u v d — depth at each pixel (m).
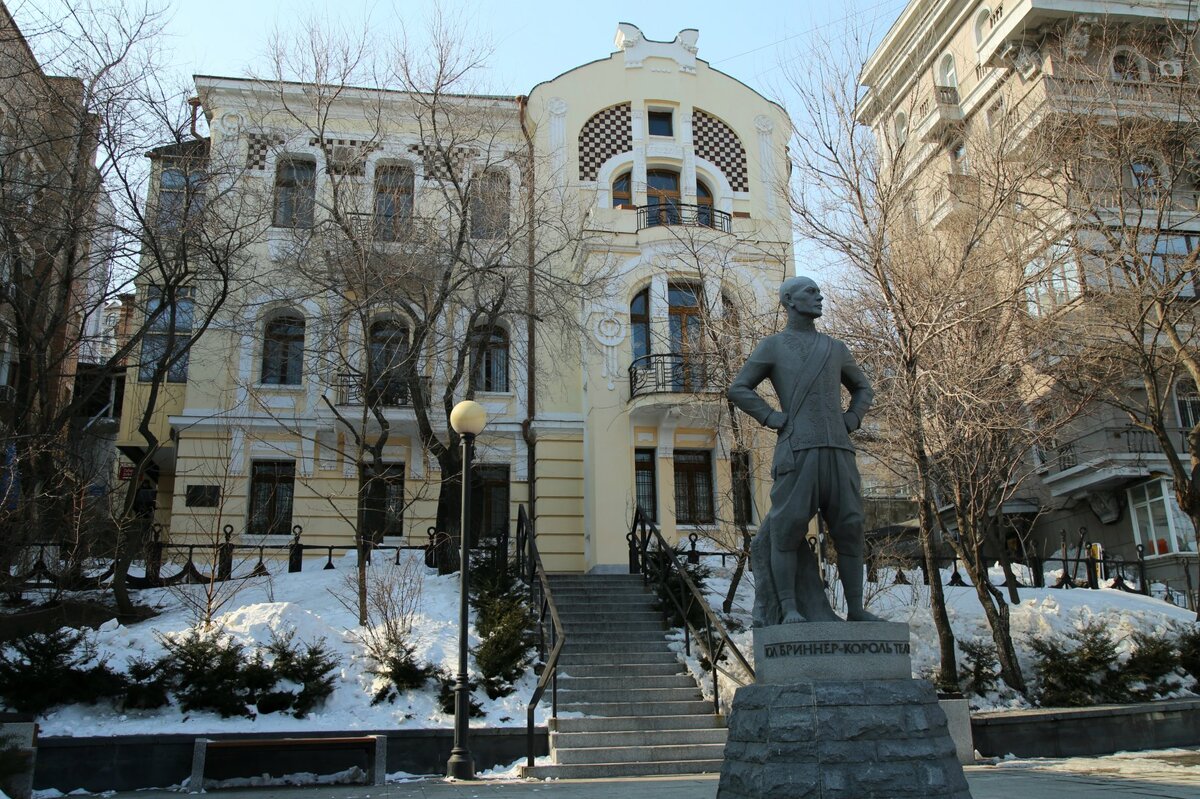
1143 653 15.19
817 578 7.41
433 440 18.75
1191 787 8.25
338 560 21.27
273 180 23.44
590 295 20.05
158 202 18.39
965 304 15.12
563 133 25.02
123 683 11.83
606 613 16.20
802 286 7.63
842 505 7.22
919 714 6.44
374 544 17.39
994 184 17.48
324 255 18.39
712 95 26.45
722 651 13.77
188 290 23.05
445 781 10.67
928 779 6.20
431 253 18.45
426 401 20.52
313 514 22.20
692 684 13.83
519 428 23.44
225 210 20.19
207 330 22.58
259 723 11.82
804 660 6.67
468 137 21.58
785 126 26.61
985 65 27.52
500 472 23.61
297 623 13.69
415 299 18.81
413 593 15.28
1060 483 27.16
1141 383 23.59
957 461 15.39
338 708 12.41
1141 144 18.53
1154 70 22.86
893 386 14.67
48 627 13.16
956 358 14.67
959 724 11.82
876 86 18.11
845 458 7.27
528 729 11.36
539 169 22.23
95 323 21.50
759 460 19.33
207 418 21.77
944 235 19.03
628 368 22.45
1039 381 18.06
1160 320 17.47
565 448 23.42
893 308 14.15
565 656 14.45
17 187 16.30
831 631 6.72
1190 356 17.22
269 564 21.30
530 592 15.98
